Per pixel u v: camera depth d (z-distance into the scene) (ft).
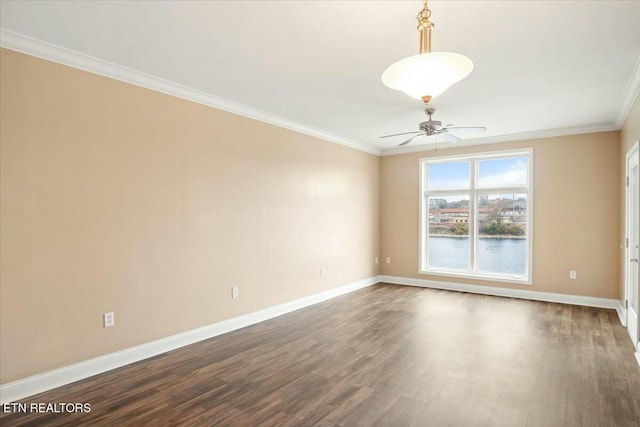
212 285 12.85
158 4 7.11
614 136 16.35
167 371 9.95
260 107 14.03
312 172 17.51
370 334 12.96
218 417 7.70
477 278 19.70
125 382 9.30
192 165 12.27
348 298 18.52
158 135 11.33
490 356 10.90
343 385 9.11
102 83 10.02
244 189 14.06
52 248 9.04
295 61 9.84
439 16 7.49
